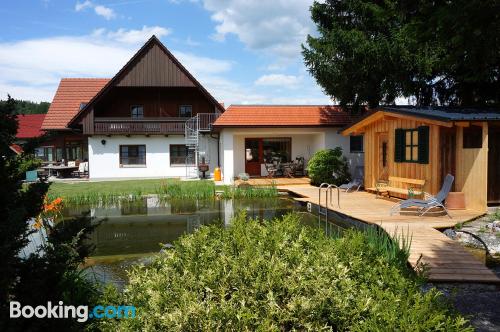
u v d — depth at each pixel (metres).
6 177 3.45
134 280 3.69
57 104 31.94
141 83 27.36
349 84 19.16
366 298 3.25
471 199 10.73
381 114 13.76
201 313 2.95
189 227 11.41
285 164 22.94
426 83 19.11
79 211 14.27
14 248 3.03
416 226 8.76
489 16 5.18
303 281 3.31
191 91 29.08
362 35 17.41
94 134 26.94
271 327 2.86
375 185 15.44
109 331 3.12
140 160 28.02
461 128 11.13
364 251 4.61
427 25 5.93
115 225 11.77
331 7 19.94
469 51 6.02
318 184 19.05
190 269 3.75
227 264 3.73
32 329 3.10
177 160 28.33
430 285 5.80
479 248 7.55
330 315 3.16
